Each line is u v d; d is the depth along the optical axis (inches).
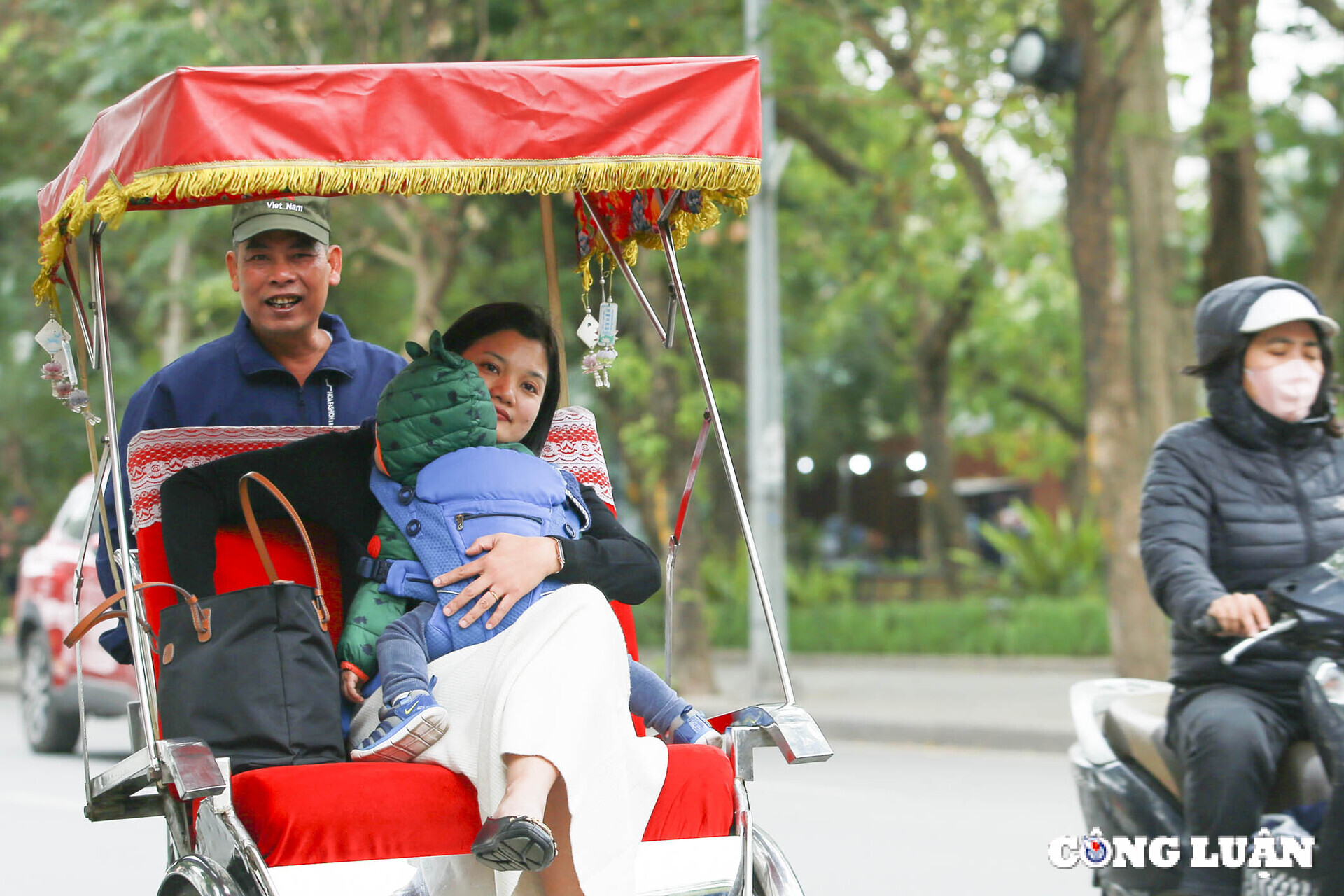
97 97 1152.8
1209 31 1004.6
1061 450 2736.2
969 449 3014.3
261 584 331.9
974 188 1352.1
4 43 1285.7
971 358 2322.8
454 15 1162.0
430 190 299.9
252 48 1144.2
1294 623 330.0
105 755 885.8
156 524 338.0
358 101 291.6
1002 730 929.5
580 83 306.2
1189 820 344.5
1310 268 1143.6
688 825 295.1
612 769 281.7
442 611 303.6
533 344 349.1
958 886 524.7
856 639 1606.8
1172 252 1108.5
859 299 1895.9
